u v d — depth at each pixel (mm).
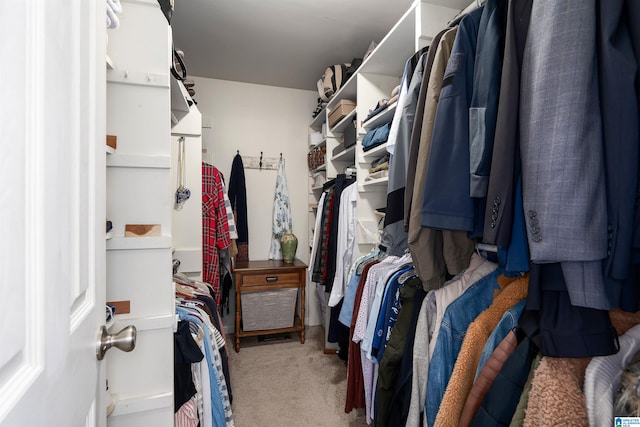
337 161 2625
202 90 2838
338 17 1895
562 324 613
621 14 531
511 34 695
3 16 307
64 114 449
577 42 535
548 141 558
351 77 2043
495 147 702
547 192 554
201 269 1836
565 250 529
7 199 313
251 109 2986
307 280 3084
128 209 1021
